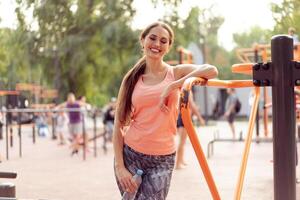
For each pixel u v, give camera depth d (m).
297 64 2.57
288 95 2.59
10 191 3.72
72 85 24.39
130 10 22.75
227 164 8.87
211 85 2.79
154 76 2.90
